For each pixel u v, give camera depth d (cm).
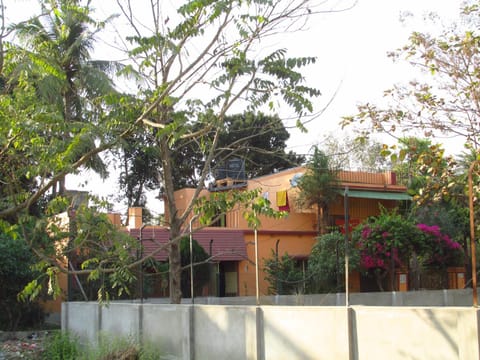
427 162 1105
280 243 2573
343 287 2086
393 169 3042
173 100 970
